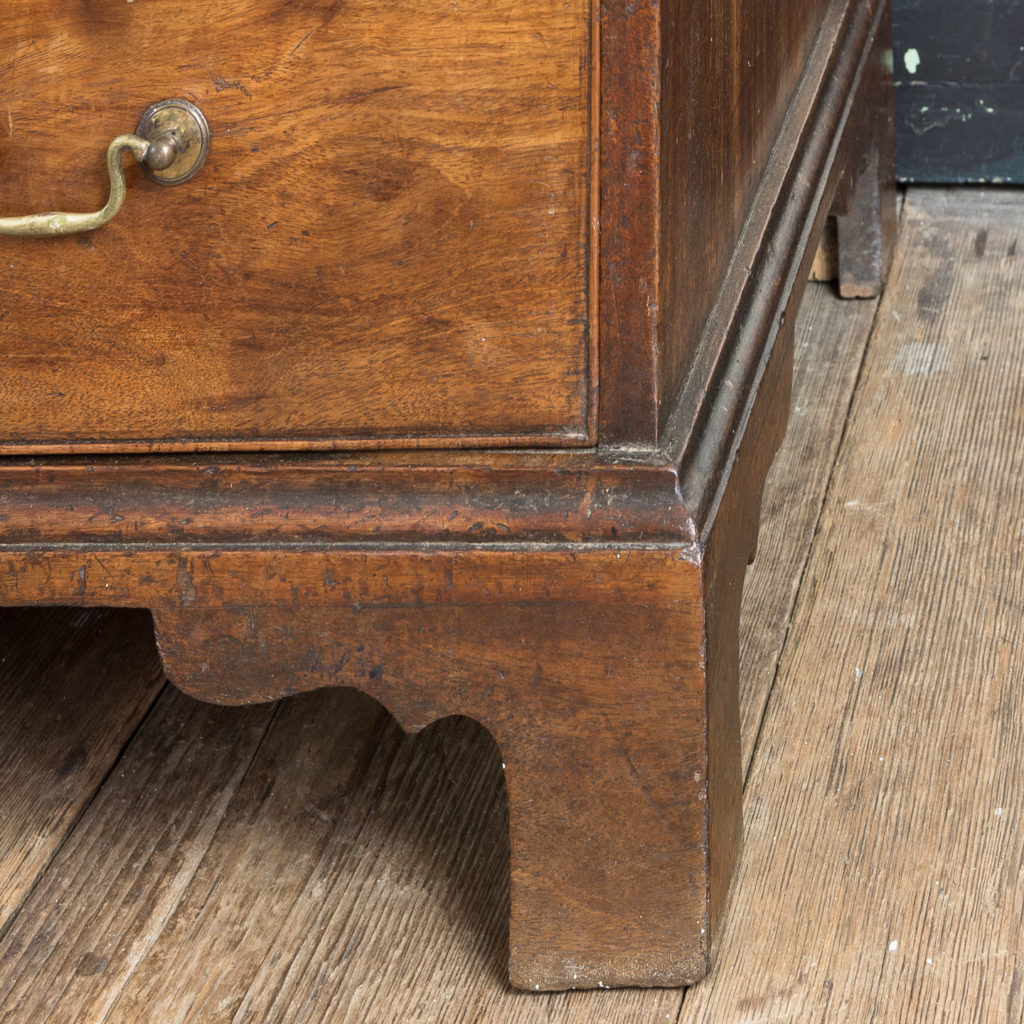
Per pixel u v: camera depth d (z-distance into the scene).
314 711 1.05
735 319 0.84
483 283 0.68
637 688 0.73
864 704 1.00
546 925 0.79
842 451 1.26
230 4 0.64
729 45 0.81
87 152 0.68
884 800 0.92
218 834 0.94
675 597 0.71
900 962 0.81
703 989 0.80
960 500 1.19
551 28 0.63
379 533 0.73
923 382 1.34
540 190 0.66
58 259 0.70
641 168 0.65
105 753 1.02
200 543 0.74
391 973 0.83
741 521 0.83
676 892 0.77
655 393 0.70
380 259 0.69
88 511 0.75
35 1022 0.81
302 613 0.75
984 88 1.56
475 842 0.92
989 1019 0.77
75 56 0.66
